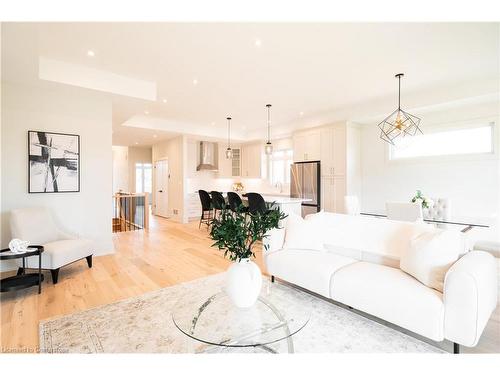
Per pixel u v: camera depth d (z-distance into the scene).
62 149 3.74
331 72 3.70
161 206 8.91
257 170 8.43
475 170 4.52
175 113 5.96
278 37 2.79
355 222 2.90
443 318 1.69
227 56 3.21
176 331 2.05
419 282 1.96
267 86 4.24
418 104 4.59
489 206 4.37
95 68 3.58
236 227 1.78
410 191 5.34
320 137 6.34
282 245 3.08
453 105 4.49
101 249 4.12
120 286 2.91
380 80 4.01
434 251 1.92
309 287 2.44
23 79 3.29
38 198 3.59
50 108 3.66
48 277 3.18
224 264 3.69
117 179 11.49
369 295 2.01
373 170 5.92
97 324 2.14
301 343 1.90
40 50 3.07
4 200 3.36
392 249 2.52
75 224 3.87
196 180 8.55
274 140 8.21
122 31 2.66
